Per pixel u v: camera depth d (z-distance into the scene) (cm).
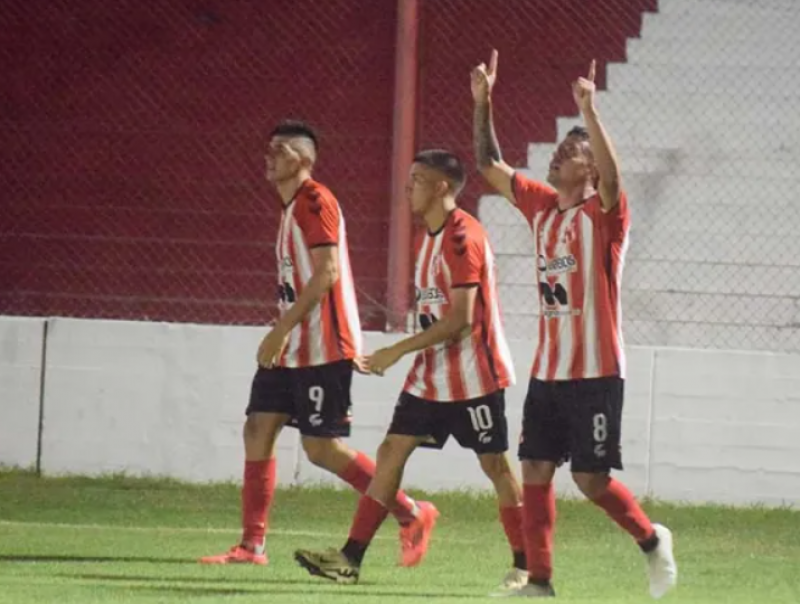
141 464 3869
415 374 2522
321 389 2692
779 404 3791
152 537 3073
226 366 3866
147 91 4175
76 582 2339
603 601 2209
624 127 4284
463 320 2444
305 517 3466
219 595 2172
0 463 3888
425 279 2519
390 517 3500
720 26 4338
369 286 4031
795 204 4197
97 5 4184
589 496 2277
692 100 4291
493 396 2506
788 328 4012
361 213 4075
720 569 2853
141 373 3875
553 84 4262
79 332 3884
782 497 3791
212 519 3403
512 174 2347
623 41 4309
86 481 3809
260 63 4166
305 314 2622
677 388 3806
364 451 3819
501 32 4241
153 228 4153
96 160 4166
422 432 2508
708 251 4159
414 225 3903
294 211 2661
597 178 2270
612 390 2247
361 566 2681
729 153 4247
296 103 4147
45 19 4184
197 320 4119
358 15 4147
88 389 3878
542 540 2312
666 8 4319
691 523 3534
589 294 2242
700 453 3794
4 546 2831
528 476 2316
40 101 4175
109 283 4144
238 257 4134
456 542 3153
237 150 4159
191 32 4181
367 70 4131
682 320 4047
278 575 2516
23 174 4166
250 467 2722
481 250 2489
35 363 3891
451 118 4159
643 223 4178
